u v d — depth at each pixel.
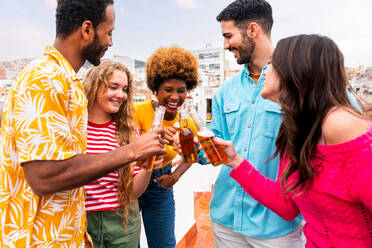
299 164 0.73
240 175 0.97
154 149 0.76
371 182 0.59
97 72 1.20
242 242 1.26
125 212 1.20
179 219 2.45
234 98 1.28
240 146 1.24
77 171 0.67
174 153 1.72
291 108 0.72
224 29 1.25
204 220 3.11
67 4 0.76
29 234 0.74
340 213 0.70
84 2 0.76
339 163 0.64
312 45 0.68
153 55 1.68
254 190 0.96
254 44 1.20
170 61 1.58
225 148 0.97
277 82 0.76
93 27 0.79
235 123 1.26
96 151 1.18
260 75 1.17
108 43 0.85
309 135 0.69
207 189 3.98
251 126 1.19
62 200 0.78
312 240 0.85
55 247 0.78
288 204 0.94
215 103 1.41
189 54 1.68
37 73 0.67
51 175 0.66
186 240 2.53
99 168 0.69
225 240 1.32
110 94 1.19
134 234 1.27
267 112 1.14
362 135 0.60
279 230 1.11
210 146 0.97
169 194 1.78
